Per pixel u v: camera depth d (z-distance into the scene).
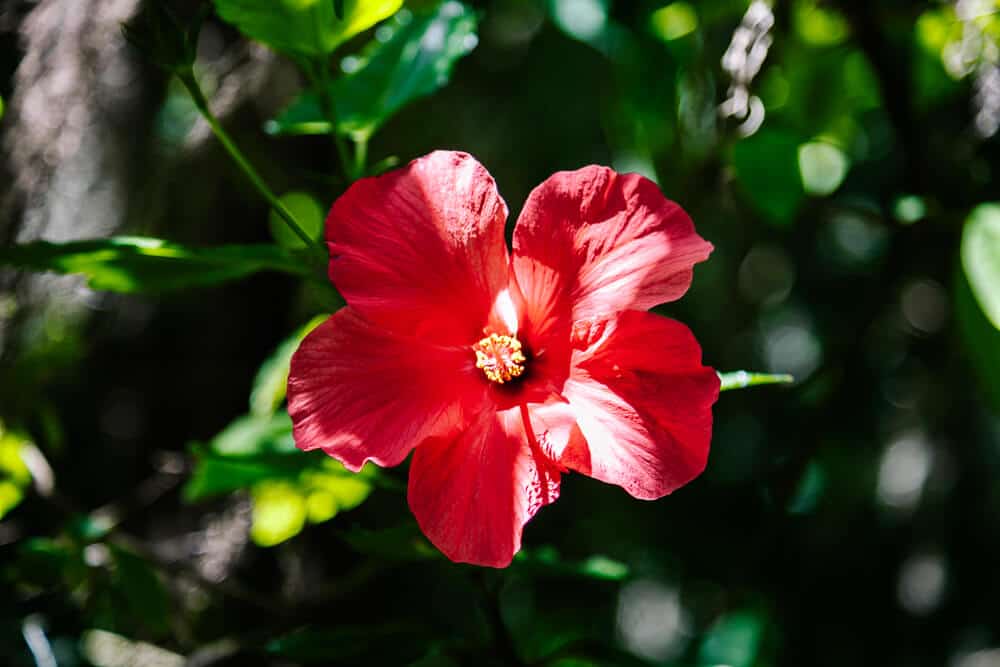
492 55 1.09
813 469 0.94
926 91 0.74
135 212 0.77
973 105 0.71
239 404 0.85
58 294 0.73
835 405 0.92
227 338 0.83
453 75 1.10
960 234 0.71
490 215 0.54
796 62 0.77
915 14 0.72
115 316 0.81
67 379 0.80
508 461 0.53
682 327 0.52
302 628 0.67
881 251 1.00
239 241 0.80
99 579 0.67
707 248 0.52
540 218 0.53
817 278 1.13
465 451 0.53
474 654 0.61
